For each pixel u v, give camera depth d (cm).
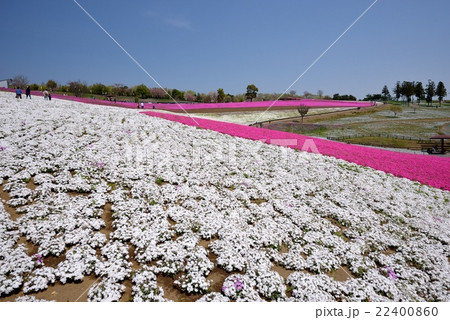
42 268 805
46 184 1232
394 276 954
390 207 1474
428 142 4344
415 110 7919
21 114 2331
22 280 754
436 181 1978
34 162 1412
